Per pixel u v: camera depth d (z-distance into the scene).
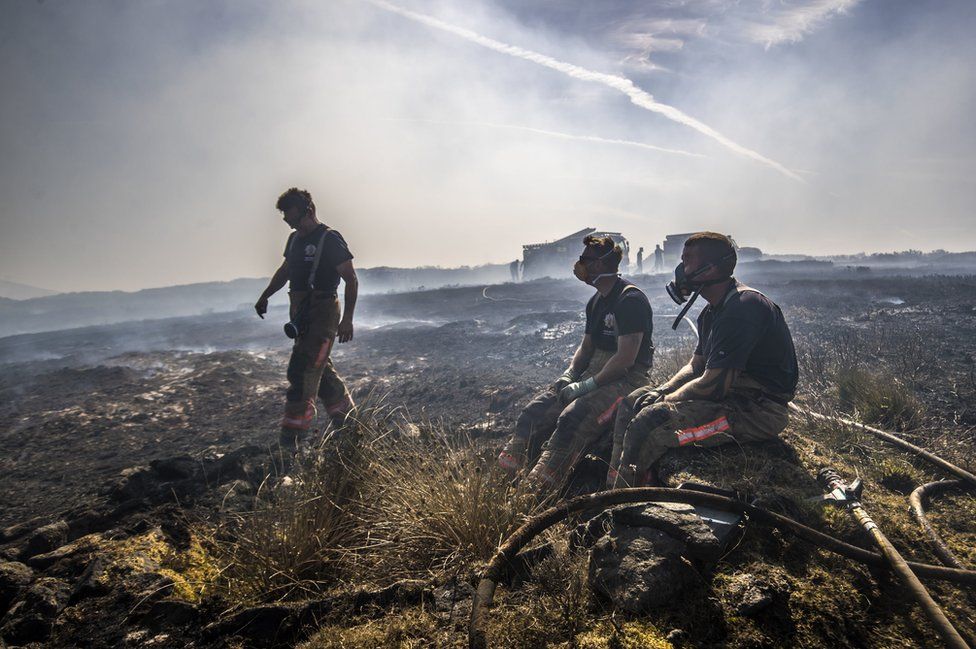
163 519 3.34
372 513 3.19
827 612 2.28
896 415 4.42
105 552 2.95
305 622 2.44
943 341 7.21
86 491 4.44
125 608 2.60
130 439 5.94
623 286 3.76
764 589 2.33
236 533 3.11
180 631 2.47
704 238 3.24
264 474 4.02
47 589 2.67
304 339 4.61
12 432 6.38
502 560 2.41
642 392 3.48
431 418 5.55
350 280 4.70
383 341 12.06
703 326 3.51
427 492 3.13
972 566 2.55
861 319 9.72
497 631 2.25
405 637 2.29
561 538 2.86
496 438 4.69
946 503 3.09
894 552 2.41
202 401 7.40
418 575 2.76
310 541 2.94
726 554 2.52
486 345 10.30
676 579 2.36
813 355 6.34
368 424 3.87
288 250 4.88
